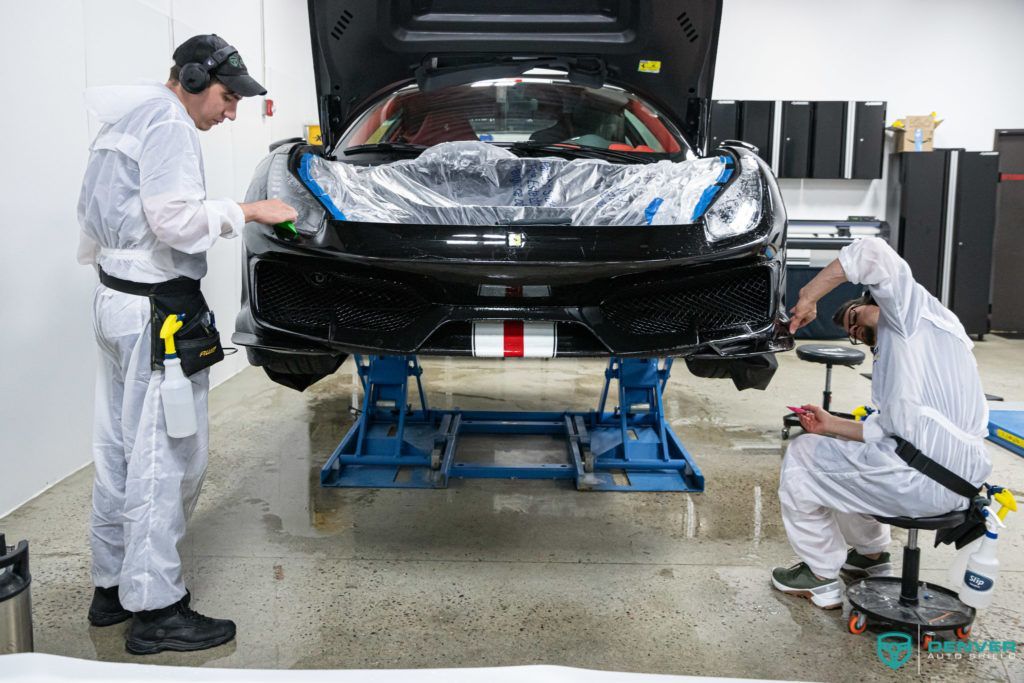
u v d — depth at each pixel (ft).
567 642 5.97
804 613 6.51
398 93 8.88
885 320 6.20
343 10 7.68
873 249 6.05
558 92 9.14
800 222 21.65
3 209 8.25
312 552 7.63
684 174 7.36
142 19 11.32
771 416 13.16
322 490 9.41
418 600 6.64
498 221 6.51
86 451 9.98
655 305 6.51
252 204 5.89
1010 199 22.54
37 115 8.76
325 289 6.51
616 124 9.42
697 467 9.75
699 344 6.39
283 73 18.42
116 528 6.17
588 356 6.43
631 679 2.42
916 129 21.49
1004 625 6.32
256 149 16.47
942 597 6.43
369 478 9.70
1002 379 16.56
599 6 8.02
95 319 5.88
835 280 6.28
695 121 8.79
